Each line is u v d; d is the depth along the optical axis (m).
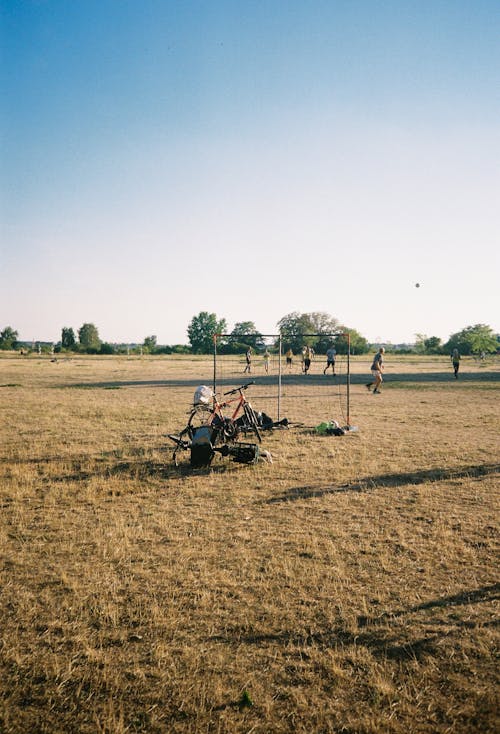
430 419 13.50
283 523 5.80
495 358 68.50
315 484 7.38
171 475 7.98
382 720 2.80
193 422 13.18
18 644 3.50
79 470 8.37
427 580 4.38
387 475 7.83
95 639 3.55
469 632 3.60
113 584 4.32
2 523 5.88
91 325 105.62
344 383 25.53
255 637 3.56
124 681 3.13
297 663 3.28
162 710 2.90
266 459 8.82
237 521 5.87
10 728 2.77
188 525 5.76
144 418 13.91
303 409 15.58
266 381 27.05
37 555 4.96
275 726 2.78
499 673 3.17
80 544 5.25
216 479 7.70
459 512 6.11
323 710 2.89
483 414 14.41
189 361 55.59
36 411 15.18
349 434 11.32
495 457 9.00
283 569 4.59
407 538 5.32
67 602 4.02
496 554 4.91
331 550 4.98
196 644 3.48
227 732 2.73
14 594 4.20
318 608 3.93
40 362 50.41
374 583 4.33
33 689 3.07
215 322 113.56
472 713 2.85
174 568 4.63
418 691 3.02
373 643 3.49
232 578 4.43
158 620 3.76
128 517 6.05
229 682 3.12
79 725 2.79
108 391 21.53
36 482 7.62
